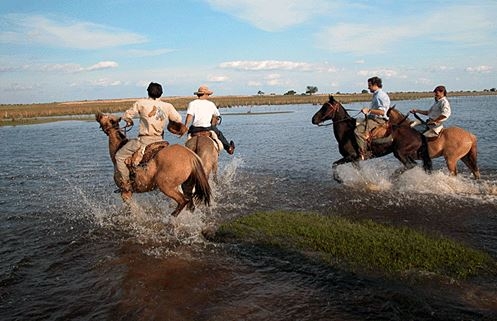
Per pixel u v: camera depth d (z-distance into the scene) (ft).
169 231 23.84
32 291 17.11
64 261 20.02
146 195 32.01
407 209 27.45
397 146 32.32
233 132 89.61
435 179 32.73
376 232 22.54
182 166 22.57
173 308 15.40
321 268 18.49
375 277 17.43
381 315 14.64
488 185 33.14
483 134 66.39
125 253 20.70
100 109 220.23
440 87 32.24
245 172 42.06
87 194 33.99
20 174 43.88
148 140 23.38
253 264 19.20
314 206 28.91
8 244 22.52
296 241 21.58
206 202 23.38
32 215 27.78
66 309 15.61
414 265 18.39
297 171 42.22
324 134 80.28
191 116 30.55
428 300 15.40
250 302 15.78
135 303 15.84
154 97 23.66
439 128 32.50
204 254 20.44
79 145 71.46
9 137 88.79
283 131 88.79
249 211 27.94
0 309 15.72
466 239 21.79
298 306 15.40
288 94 588.09
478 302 15.19
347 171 37.93
